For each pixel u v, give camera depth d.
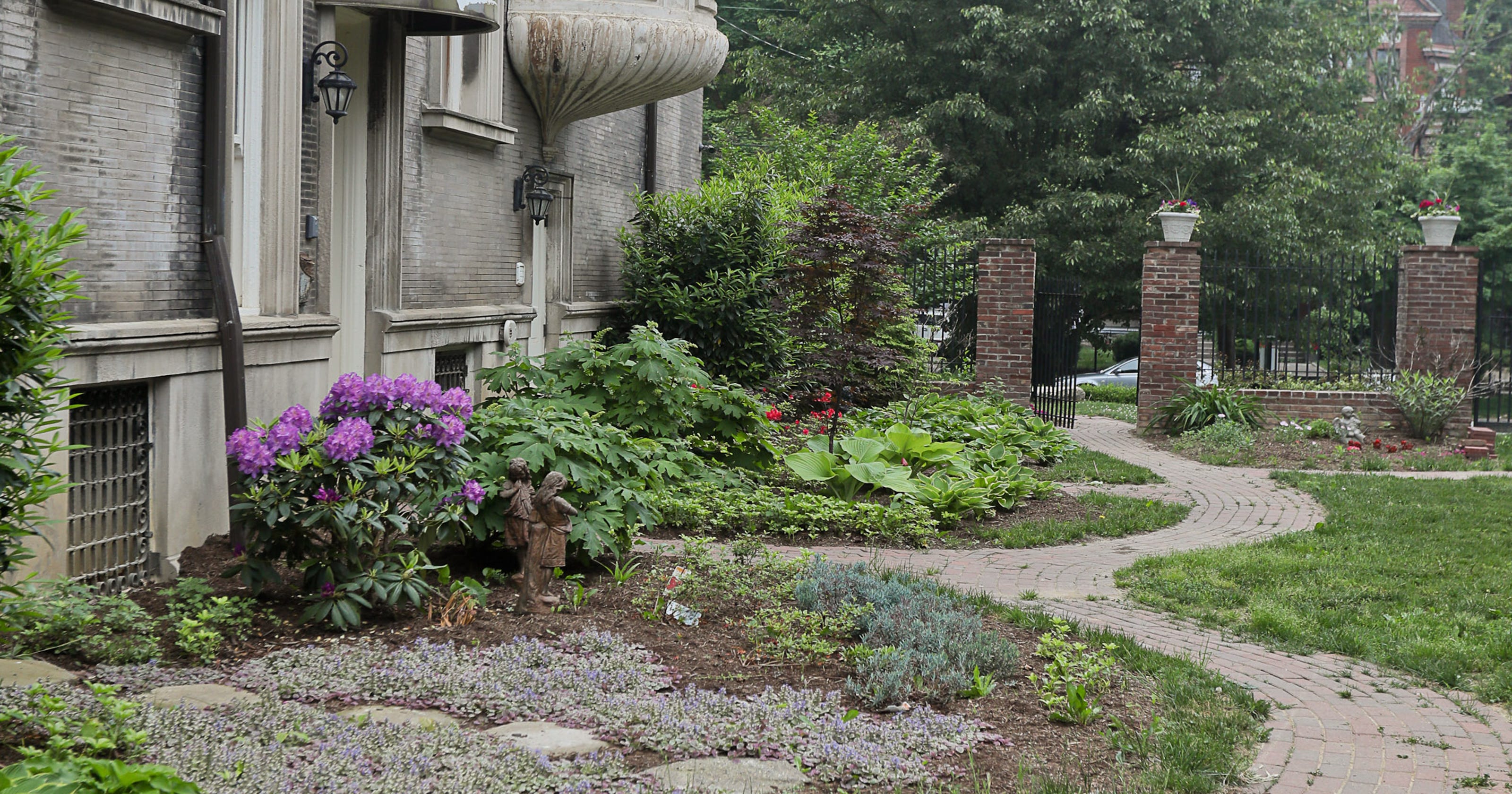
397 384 5.77
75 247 5.78
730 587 6.51
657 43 11.66
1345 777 4.39
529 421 6.88
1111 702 5.09
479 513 6.43
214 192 6.80
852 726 4.44
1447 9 54.84
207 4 6.83
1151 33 24.39
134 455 6.35
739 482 9.57
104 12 5.87
